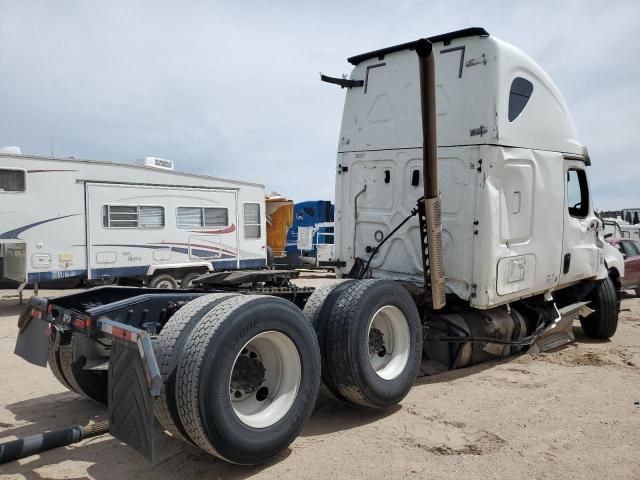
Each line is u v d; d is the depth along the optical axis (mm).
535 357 6379
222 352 3240
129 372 3256
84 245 10656
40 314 4164
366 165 6090
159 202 11773
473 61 5305
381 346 4609
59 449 3818
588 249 6949
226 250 13172
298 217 25688
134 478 3389
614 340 7668
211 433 3182
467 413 4539
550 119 6102
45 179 10141
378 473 3475
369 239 6062
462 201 5277
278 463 3609
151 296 4082
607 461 3678
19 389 5297
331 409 4660
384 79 5984
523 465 3609
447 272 5371
